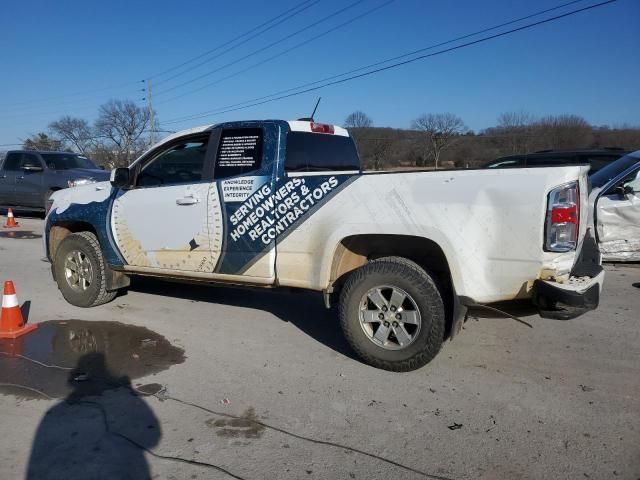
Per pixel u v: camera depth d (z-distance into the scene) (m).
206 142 4.99
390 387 3.87
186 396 3.73
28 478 2.77
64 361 4.39
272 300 6.30
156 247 5.26
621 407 3.54
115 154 57.50
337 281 4.42
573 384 3.91
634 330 5.11
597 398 3.68
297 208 4.35
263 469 2.86
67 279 5.99
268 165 4.57
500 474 2.82
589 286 3.50
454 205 3.72
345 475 2.81
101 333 5.11
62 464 2.90
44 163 14.70
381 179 4.01
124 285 6.04
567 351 4.57
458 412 3.49
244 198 4.63
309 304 6.12
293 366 4.27
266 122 4.68
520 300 3.78
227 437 3.19
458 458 2.96
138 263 5.47
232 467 2.88
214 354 4.55
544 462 2.92
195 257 4.99
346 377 4.05
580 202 3.55
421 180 3.87
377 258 4.45
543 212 3.48
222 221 4.76
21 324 5.15
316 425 3.33
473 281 3.69
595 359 4.39
